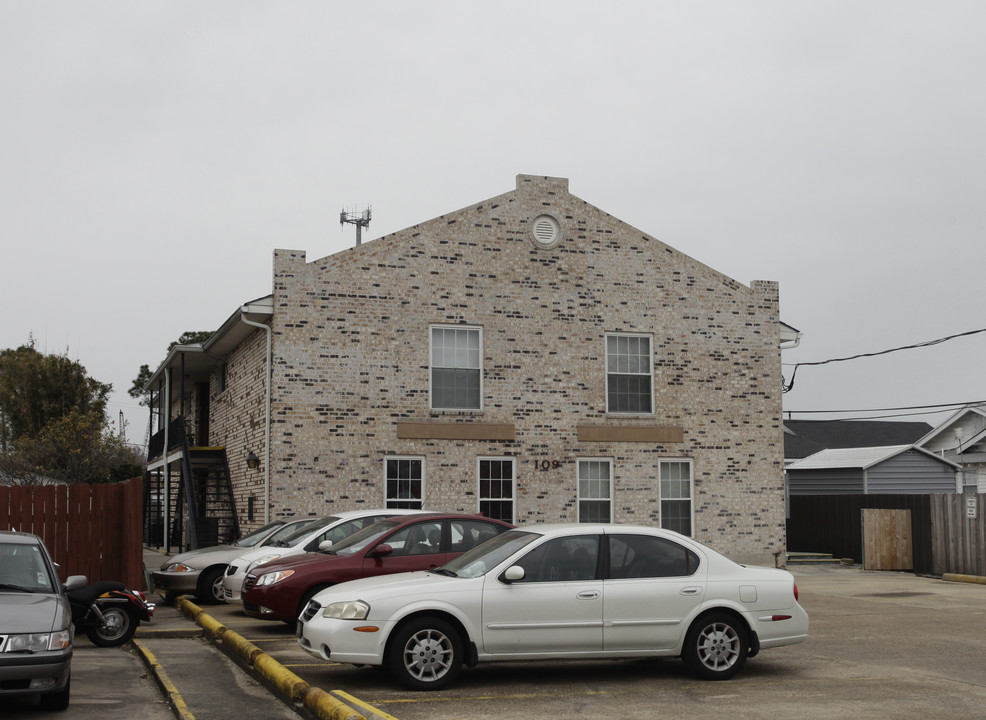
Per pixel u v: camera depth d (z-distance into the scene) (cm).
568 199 2408
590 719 880
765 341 2538
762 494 2484
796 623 1104
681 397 2447
